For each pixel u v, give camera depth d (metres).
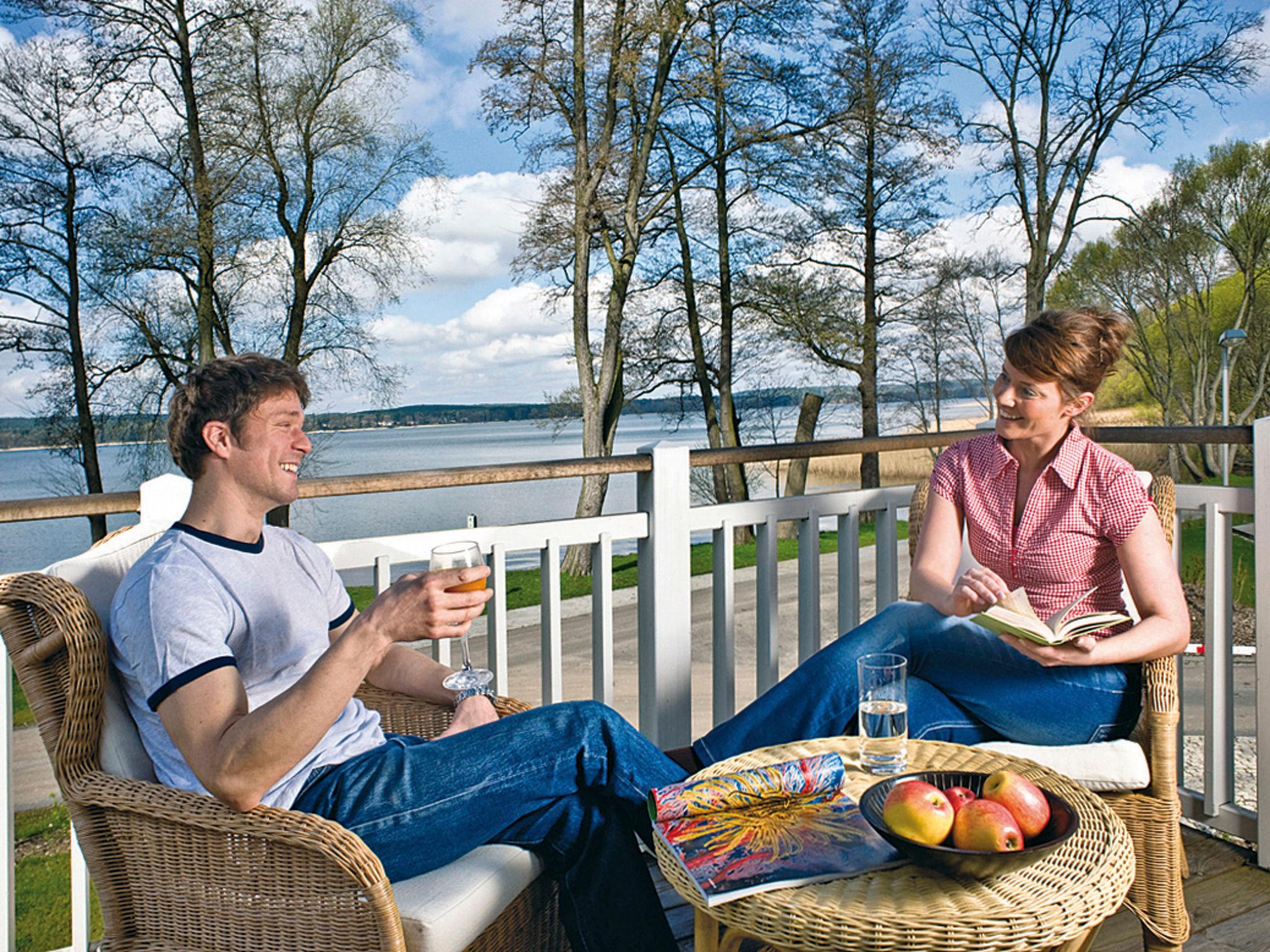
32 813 5.23
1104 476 2.08
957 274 15.11
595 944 1.64
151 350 12.73
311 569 1.82
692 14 12.70
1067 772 1.94
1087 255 15.49
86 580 1.62
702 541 16.61
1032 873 1.31
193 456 1.61
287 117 12.50
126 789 1.44
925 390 15.69
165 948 1.50
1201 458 16.17
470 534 2.52
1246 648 7.00
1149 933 1.94
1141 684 2.02
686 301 15.73
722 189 15.13
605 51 12.45
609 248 14.22
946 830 1.30
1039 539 2.13
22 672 1.48
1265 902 2.27
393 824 1.57
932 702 2.10
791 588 10.56
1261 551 2.37
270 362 1.66
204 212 12.15
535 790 1.66
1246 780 4.19
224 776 1.35
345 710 1.78
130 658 1.47
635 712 6.72
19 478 12.61
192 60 12.02
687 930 2.25
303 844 1.35
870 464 15.96
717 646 2.93
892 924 1.20
